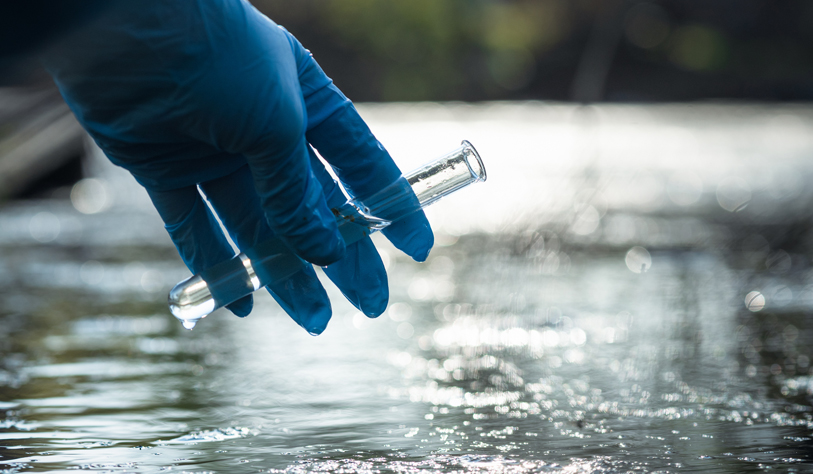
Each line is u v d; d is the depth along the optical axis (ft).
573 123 66.85
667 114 81.41
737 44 122.01
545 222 19.71
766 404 7.39
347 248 6.59
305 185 5.84
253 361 9.66
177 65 5.27
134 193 32.53
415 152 41.01
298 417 7.16
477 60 118.42
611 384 8.28
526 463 5.79
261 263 6.06
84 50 5.13
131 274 16.92
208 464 5.89
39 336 11.30
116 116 5.49
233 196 6.52
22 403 7.72
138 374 8.99
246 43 5.46
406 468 5.73
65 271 17.39
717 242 19.06
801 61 120.67
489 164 38.60
